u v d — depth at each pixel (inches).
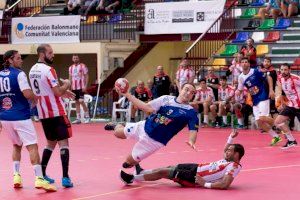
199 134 724.7
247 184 392.8
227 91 816.9
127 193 366.3
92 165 481.4
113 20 1044.5
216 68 905.5
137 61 1026.7
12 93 377.1
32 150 377.4
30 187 388.5
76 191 373.7
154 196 356.8
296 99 568.7
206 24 959.0
